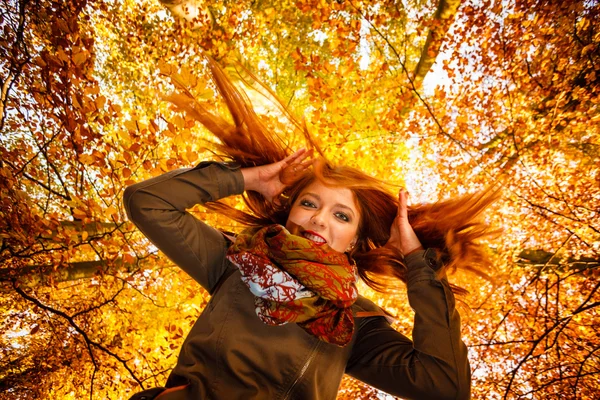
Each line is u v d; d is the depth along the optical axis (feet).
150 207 5.38
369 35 26.55
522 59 26.63
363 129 28.19
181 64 26.37
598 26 23.25
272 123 8.36
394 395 5.31
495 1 25.35
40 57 17.98
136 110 25.75
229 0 26.94
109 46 26.55
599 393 22.25
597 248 23.43
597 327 22.72
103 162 18.60
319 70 23.71
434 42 25.53
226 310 5.44
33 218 18.49
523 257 23.91
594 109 23.90
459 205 7.39
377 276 8.21
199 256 5.84
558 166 26.32
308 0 24.82
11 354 24.67
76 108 18.38
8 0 17.52
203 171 5.96
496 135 28.43
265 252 5.40
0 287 19.12
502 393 25.76
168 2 22.13
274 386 5.08
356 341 6.05
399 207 6.40
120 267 20.92
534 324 25.36
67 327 24.27
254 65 28.12
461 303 7.56
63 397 25.32
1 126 17.99
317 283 5.15
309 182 6.82
